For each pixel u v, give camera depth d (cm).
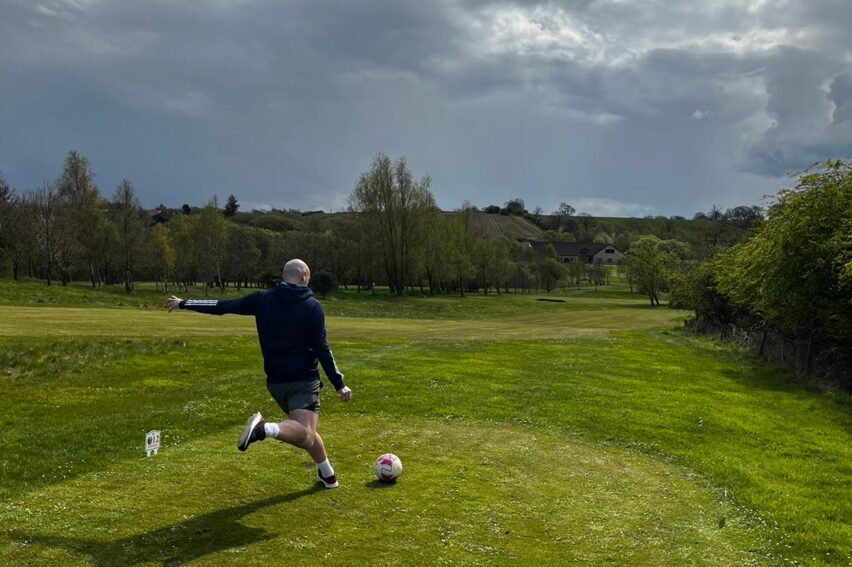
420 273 7981
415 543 598
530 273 10600
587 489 810
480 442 1018
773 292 2283
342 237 8169
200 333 2388
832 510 805
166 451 868
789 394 1800
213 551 557
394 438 1011
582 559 594
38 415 1104
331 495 713
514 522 672
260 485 734
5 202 6444
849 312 2077
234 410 1177
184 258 7231
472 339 2780
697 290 3859
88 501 666
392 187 7694
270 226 11631
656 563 599
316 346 674
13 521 604
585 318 5975
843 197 2214
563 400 1465
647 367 2164
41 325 2372
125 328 2430
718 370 2259
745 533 704
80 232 6381
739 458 1045
